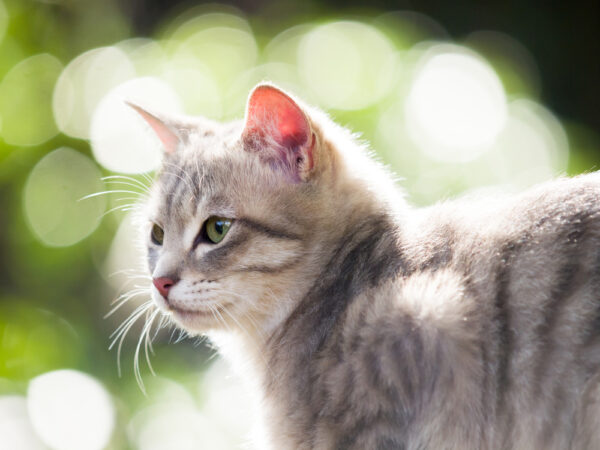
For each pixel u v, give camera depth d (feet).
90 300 29.86
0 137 30.96
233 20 36.19
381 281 15.49
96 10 34.55
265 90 16.71
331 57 32.89
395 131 30.58
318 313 16.12
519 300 14.02
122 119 30.19
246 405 26.32
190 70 32.60
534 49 38.81
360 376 14.43
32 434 26.23
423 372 14.23
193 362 28.58
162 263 17.22
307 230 16.66
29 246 30.40
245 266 16.70
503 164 30.89
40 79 31.81
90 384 27.45
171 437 26.20
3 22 32.12
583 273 13.76
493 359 14.01
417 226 16.34
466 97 31.94
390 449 14.23
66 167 30.86
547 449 13.55
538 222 14.64
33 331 28.94
